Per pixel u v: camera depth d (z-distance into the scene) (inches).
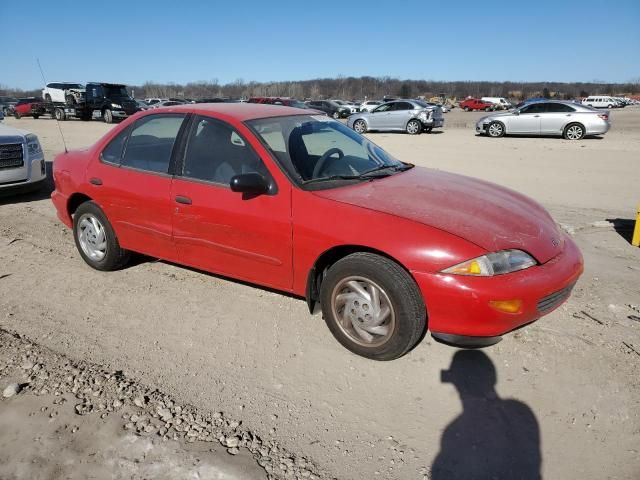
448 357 131.3
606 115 721.6
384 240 120.8
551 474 95.8
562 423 108.7
